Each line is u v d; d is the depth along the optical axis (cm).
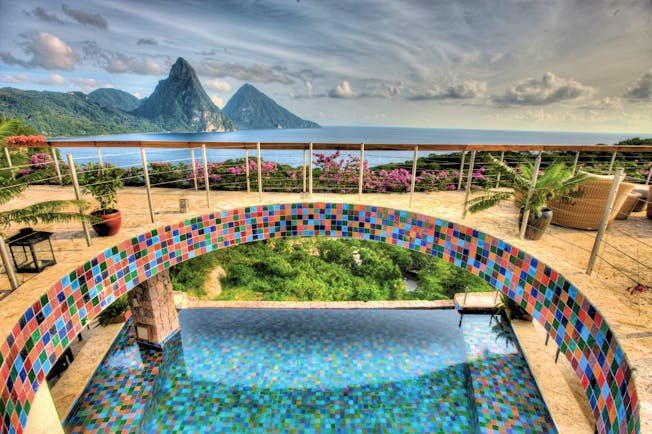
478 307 779
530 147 454
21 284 299
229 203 552
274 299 1109
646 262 352
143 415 492
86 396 523
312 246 1459
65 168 745
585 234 443
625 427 200
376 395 552
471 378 575
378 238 555
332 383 575
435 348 662
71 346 617
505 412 502
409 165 774
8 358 233
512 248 395
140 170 737
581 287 298
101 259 367
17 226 455
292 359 631
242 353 645
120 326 682
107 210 410
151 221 457
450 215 499
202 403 534
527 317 718
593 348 267
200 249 496
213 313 777
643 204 562
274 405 532
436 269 1332
